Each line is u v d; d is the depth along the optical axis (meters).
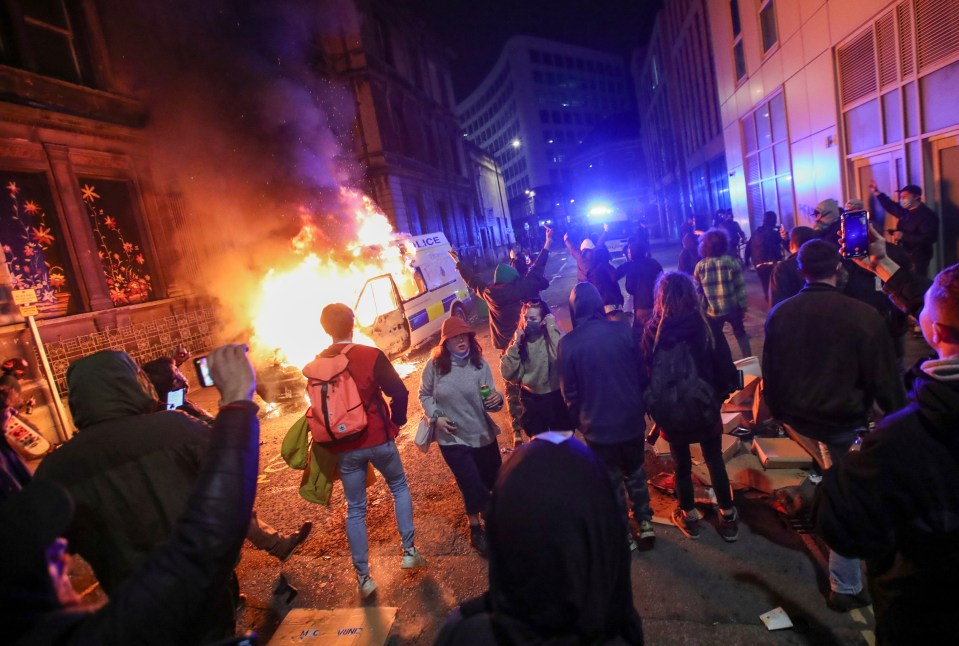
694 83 26.22
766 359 2.96
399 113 26.77
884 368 2.59
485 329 12.23
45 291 10.19
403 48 28.36
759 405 4.54
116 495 1.93
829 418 2.74
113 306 11.34
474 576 3.48
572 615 1.06
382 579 3.58
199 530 1.19
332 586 3.61
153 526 1.96
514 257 10.66
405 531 3.59
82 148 11.08
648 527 3.42
